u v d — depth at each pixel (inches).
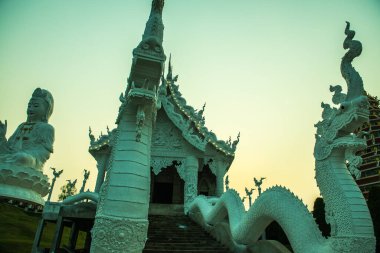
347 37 297.0
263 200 342.0
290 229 292.0
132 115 269.9
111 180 240.7
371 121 1031.0
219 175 956.6
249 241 381.4
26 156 945.5
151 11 310.2
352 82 280.7
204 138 1001.5
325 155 289.6
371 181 920.3
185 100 1066.1
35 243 468.4
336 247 249.8
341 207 261.4
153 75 274.2
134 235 223.5
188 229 595.8
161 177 1141.7
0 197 836.6
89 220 481.1
